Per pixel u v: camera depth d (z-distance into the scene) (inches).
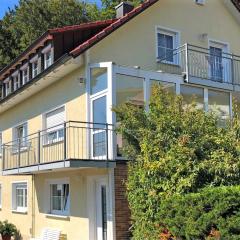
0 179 967.6
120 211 561.3
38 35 1501.0
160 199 439.5
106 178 575.5
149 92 617.3
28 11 1549.0
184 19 738.2
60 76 689.0
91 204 605.3
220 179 424.8
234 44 792.3
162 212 414.3
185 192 421.4
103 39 641.6
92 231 601.9
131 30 670.5
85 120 621.9
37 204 767.7
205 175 430.3
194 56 717.9
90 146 610.5
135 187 475.5
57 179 700.7
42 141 731.4
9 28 1566.2
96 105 609.3
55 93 717.9
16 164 796.0
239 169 428.5
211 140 446.0
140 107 549.0
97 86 609.9
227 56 769.6
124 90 596.4
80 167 552.7
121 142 579.5
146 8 668.1
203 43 754.8
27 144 802.2
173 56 713.0
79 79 630.5
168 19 718.5
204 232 362.3
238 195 357.4
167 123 454.0
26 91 780.0
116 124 576.1
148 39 687.7
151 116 477.4
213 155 432.5
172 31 719.7
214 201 363.9
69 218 658.2
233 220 343.6
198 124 454.3
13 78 949.2
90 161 548.1
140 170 466.3
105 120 589.3
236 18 797.9
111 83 585.0
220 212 351.9
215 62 754.2
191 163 429.1
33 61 823.1
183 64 708.0
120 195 565.0
